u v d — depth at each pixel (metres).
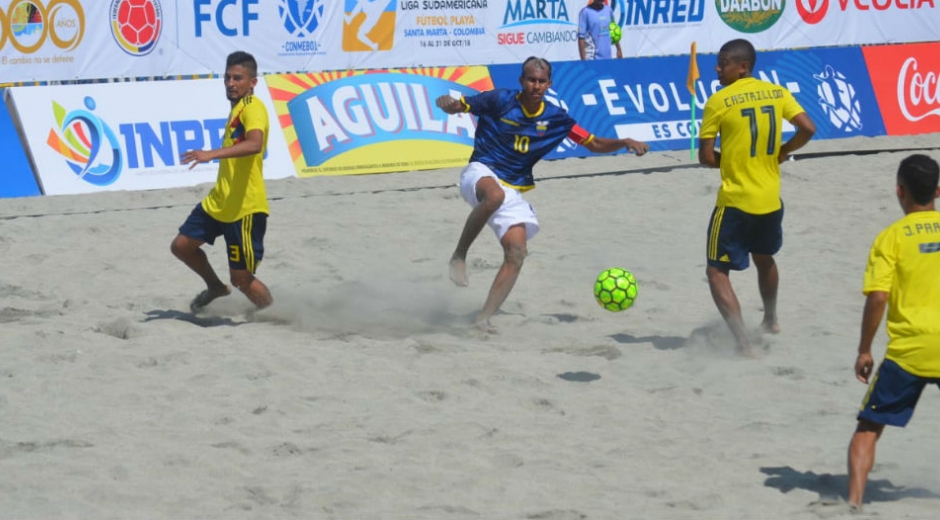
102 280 15.69
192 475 8.68
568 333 13.09
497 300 12.97
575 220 19.81
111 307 14.13
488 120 13.29
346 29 26.92
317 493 8.27
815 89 28.88
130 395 10.56
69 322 13.23
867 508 8.07
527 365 11.69
